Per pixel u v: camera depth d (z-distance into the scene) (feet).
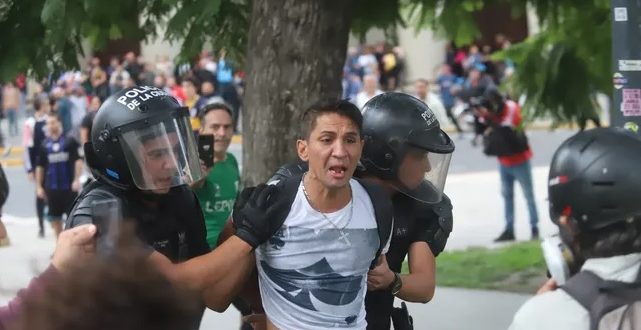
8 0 26.71
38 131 58.54
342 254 14.34
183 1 25.12
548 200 11.76
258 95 25.38
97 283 7.15
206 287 14.02
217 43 28.43
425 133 15.81
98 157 14.94
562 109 37.88
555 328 11.05
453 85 120.98
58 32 24.64
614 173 10.99
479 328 32.94
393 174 15.85
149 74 118.62
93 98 84.74
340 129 14.02
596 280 11.06
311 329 14.33
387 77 131.54
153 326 7.18
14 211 71.61
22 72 27.07
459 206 65.51
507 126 50.80
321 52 25.17
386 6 31.73
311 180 14.30
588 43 36.60
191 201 15.72
